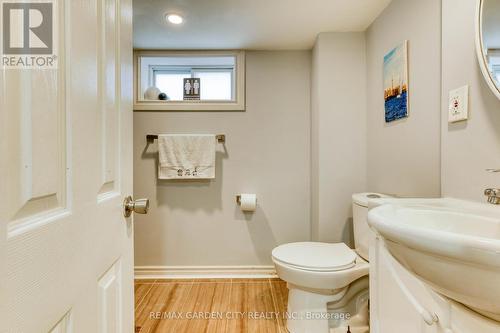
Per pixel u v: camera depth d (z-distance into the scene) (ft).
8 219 1.09
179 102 6.79
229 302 5.59
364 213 4.63
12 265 1.11
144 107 6.77
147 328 4.71
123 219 2.37
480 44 2.80
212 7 4.93
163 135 6.50
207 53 6.82
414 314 2.09
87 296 1.72
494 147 2.69
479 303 1.43
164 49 6.80
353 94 5.87
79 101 1.60
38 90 1.27
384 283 2.68
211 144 6.54
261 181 6.88
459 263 1.36
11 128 1.12
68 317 1.51
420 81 3.94
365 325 4.58
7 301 1.09
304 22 5.49
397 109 4.52
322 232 5.98
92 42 1.77
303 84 6.81
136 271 6.82
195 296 5.84
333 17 5.29
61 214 1.44
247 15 5.21
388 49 4.84
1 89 1.08
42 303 1.28
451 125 3.28
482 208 2.58
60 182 1.44
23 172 1.18
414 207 2.58
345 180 5.92
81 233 1.64
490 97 2.73
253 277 6.80
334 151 5.92
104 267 1.98
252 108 6.83
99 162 1.90
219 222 6.88
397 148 4.58
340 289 4.39
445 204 2.87
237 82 6.79
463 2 3.07
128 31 2.46
